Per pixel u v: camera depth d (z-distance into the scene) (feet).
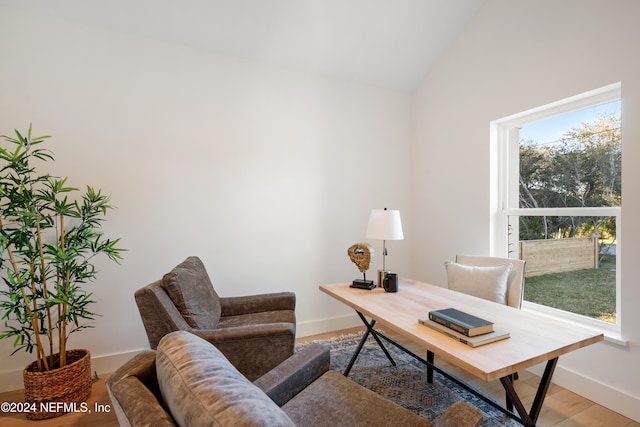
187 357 2.62
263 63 9.32
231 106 8.93
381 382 7.02
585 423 5.69
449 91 9.97
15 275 5.75
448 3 8.67
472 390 5.31
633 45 5.76
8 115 6.87
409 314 5.28
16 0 6.82
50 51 7.16
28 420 5.89
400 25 9.04
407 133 11.64
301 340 9.45
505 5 8.14
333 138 10.33
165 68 8.20
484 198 8.84
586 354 6.46
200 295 6.21
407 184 11.64
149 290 5.27
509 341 4.13
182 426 2.16
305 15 8.32
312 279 10.03
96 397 6.61
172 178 8.27
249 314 7.48
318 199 10.11
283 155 9.61
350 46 9.41
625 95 5.87
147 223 8.03
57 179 7.23
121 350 7.77
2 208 6.91
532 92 7.52
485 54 8.71
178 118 8.34
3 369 6.89
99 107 7.57
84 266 6.62
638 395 5.70
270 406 2.20
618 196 6.45
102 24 7.55
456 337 4.21
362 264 7.39
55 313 7.26
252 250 9.21
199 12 7.77
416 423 3.45
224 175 8.85
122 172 7.79
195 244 8.54
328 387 4.20
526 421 3.87
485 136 8.77
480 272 7.08
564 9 6.86
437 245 10.50
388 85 11.09
